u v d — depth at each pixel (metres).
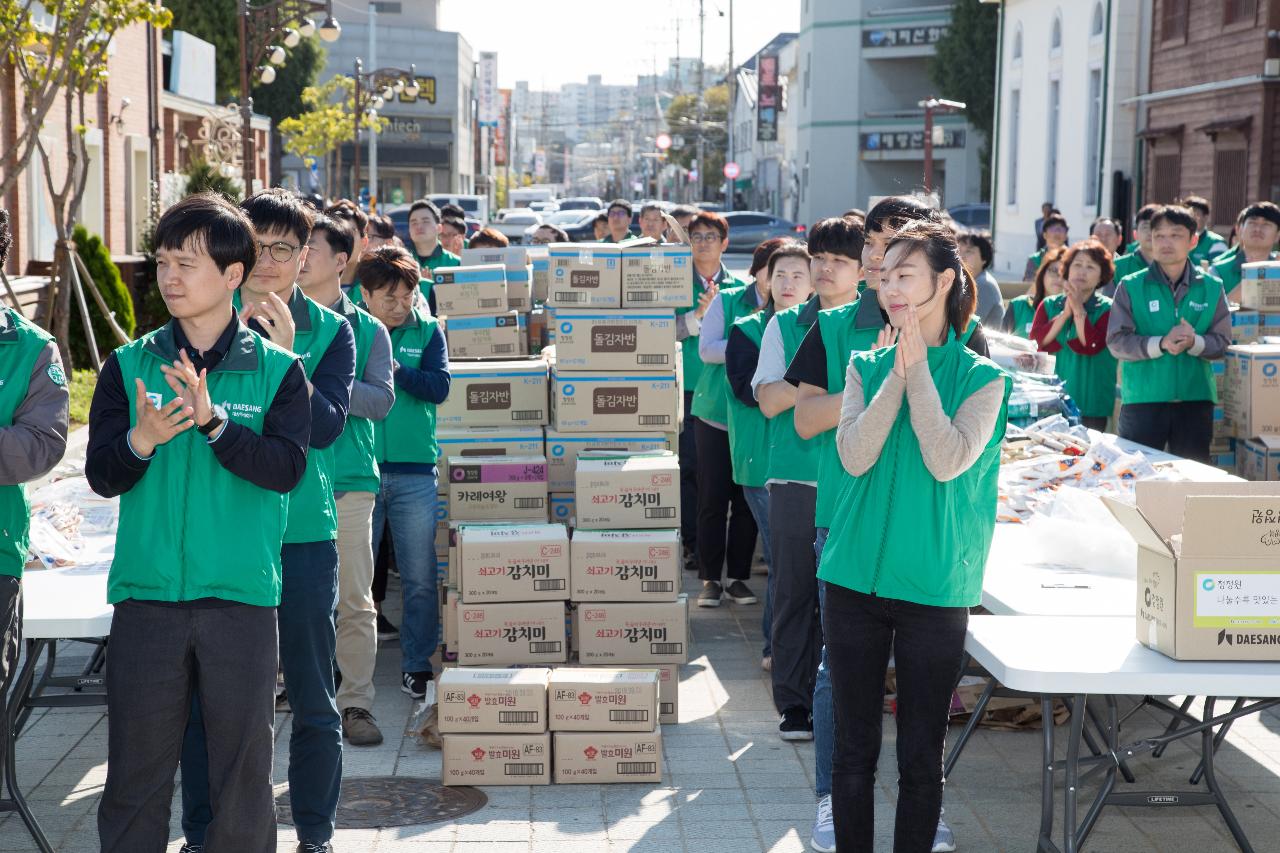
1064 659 3.79
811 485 5.36
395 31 74.56
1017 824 4.80
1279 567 3.75
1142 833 4.76
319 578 4.28
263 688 3.63
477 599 5.66
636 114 150.62
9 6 11.43
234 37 42.62
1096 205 30.42
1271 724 5.86
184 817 4.25
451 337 7.88
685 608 5.74
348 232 5.20
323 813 4.34
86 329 14.02
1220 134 24.31
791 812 4.89
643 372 6.43
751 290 7.13
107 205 21.34
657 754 5.14
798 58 64.50
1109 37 28.66
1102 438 7.17
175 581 3.51
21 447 3.57
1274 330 9.31
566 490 6.47
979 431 3.62
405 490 6.09
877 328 4.29
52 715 5.94
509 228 48.03
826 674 4.53
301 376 3.71
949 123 57.97
